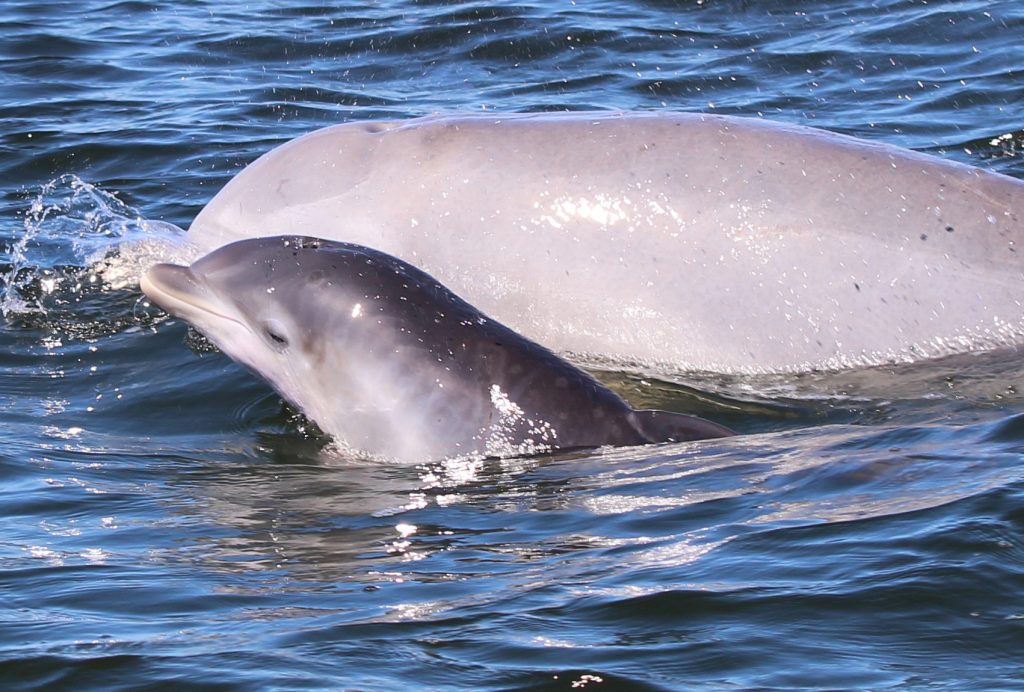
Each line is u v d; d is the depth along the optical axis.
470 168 27.89
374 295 22.38
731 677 14.82
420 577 17.58
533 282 27.20
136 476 21.61
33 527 19.61
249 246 23.30
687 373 26.58
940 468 19.84
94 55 48.50
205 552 18.64
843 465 20.20
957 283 26.00
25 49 48.84
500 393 21.77
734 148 27.08
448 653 15.53
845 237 26.25
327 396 22.53
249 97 44.25
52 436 23.44
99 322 28.30
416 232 27.94
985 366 25.56
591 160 27.30
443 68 46.75
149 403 24.78
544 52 47.38
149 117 42.25
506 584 17.19
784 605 16.14
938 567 16.72
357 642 15.85
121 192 36.53
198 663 15.50
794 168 26.78
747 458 20.81
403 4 52.75
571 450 21.42
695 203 26.66
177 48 49.19
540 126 28.16
